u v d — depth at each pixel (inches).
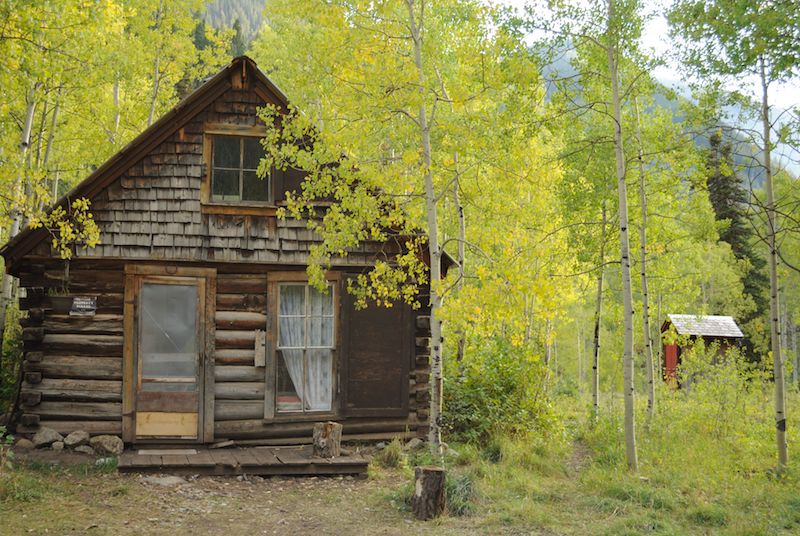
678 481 406.6
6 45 343.9
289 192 428.5
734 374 621.9
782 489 402.0
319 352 464.8
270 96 458.0
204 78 770.2
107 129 701.3
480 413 506.0
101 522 298.5
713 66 433.4
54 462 390.9
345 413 460.8
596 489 386.9
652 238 653.3
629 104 576.7
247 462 389.7
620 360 774.5
